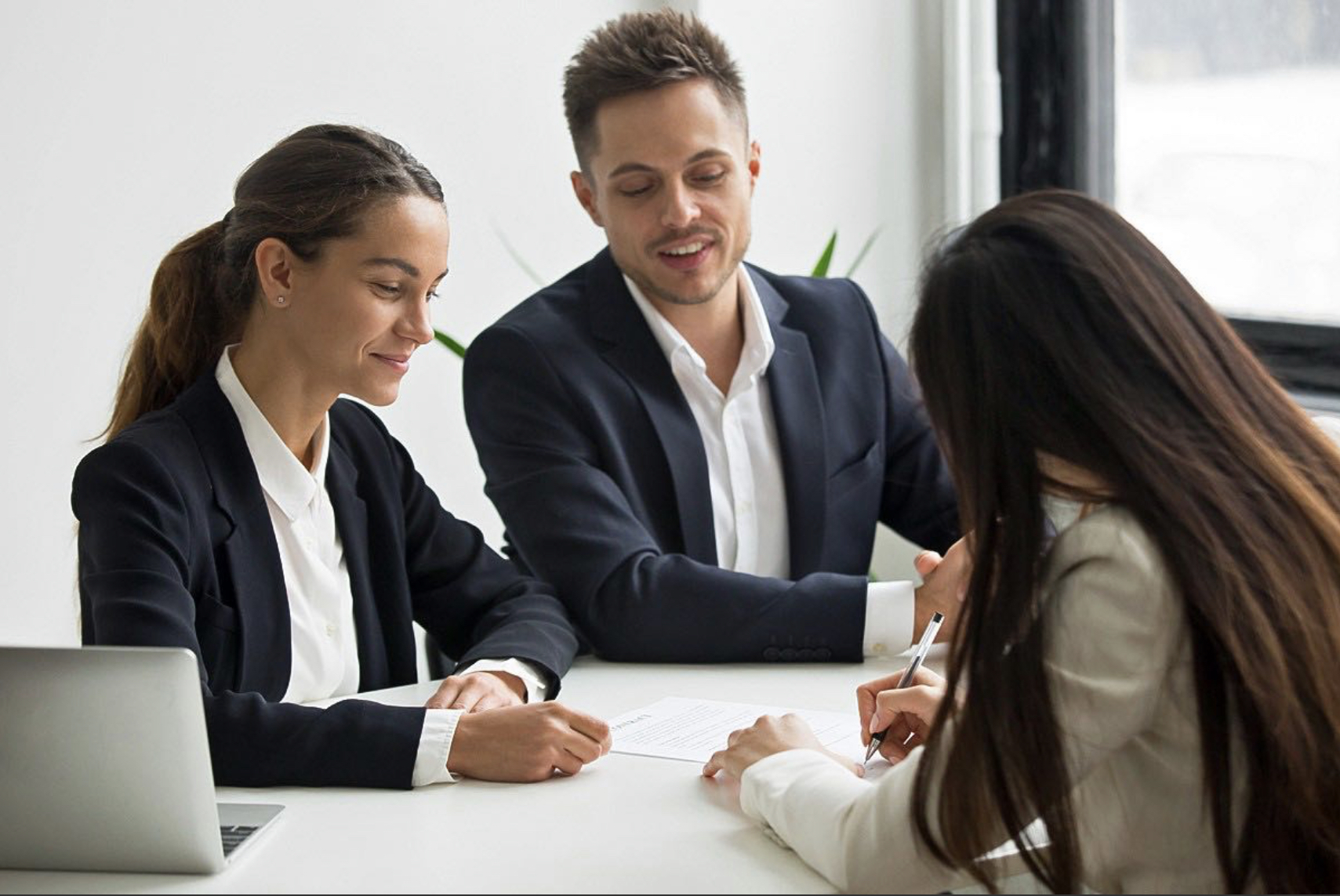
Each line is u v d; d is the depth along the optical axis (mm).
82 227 3264
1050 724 1412
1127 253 1506
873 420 2809
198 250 2189
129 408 2225
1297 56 3324
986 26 3818
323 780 1795
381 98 3551
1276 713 1429
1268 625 1425
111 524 1952
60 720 1521
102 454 2002
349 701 1863
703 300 2643
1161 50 3627
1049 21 3803
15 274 3205
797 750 1687
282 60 3438
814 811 1531
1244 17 3428
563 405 2592
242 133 3414
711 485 2703
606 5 3795
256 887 1510
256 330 2133
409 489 2436
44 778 1540
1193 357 1479
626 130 2572
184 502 2010
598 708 2129
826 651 2338
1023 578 1440
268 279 2090
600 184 2652
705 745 1932
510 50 3693
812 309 2836
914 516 2889
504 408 2611
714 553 2621
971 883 1504
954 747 1438
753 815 1656
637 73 2566
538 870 1526
